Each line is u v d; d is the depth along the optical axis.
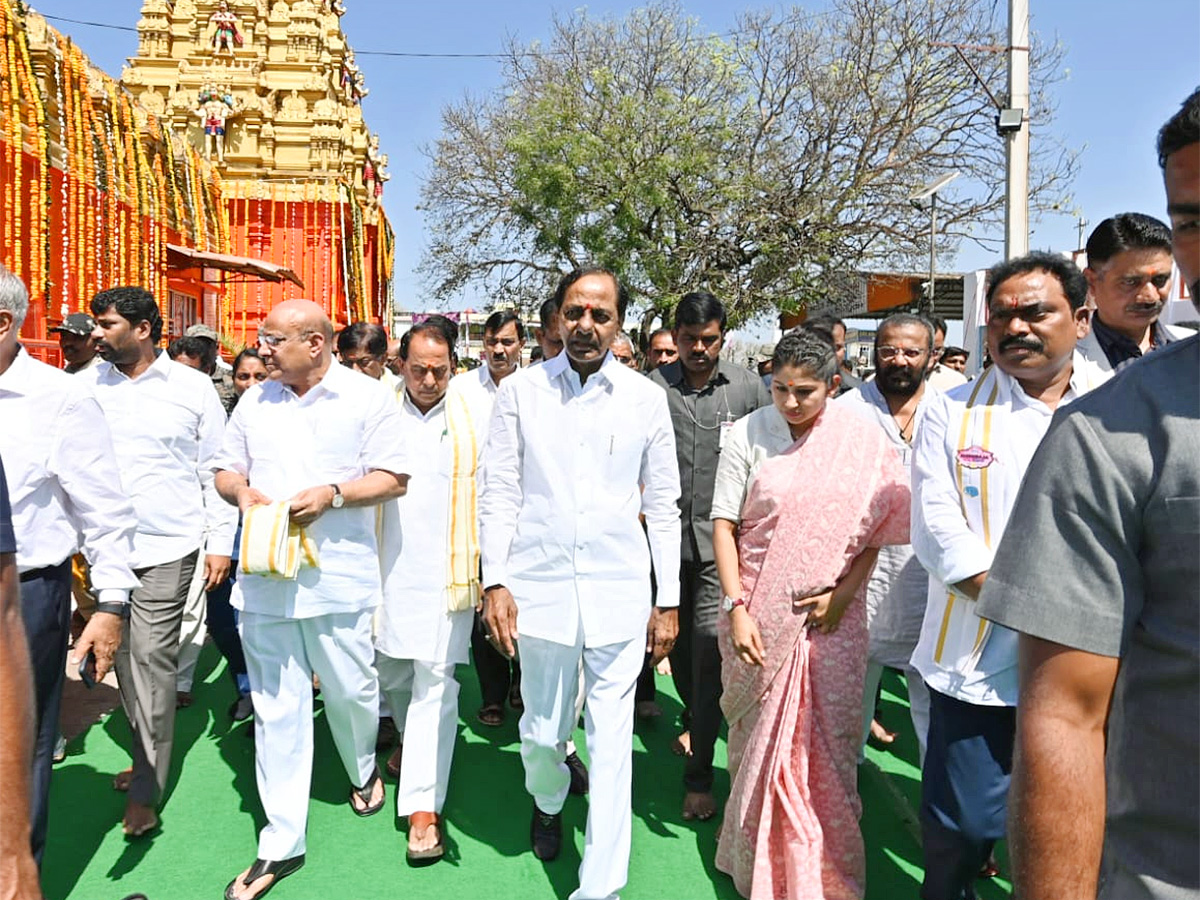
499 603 2.83
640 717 4.49
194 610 4.37
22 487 2.54
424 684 3.23
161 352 3.57
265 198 16.27
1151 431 1.12
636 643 2.83
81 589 4.89
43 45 8.06
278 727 2.97
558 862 3.10
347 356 5.00
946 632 2.49
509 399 2.92
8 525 1.51
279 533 2.78
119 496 2.80
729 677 2.98
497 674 4.36
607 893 2.70
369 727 3.33
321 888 2.91
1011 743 2.43
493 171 18.20
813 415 2.82
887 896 2.96
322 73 17.77
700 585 3.60
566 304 2.77
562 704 2.90
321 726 4.35
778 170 16.62
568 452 2.81
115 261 9.34
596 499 2.79
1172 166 1.15
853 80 16.39
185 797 3.51
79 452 2.69
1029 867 1.16
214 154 16.59
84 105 8.80
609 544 2.79
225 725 4.27
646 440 2.88
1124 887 1.15
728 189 15.64
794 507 2.79
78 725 4.24
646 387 2.91
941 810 2.48
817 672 2.76
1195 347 1.14
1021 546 1.20
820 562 2.74
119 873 2.98
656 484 2.92
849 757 2.81
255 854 3.12
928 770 2.56
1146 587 1.14
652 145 15.73
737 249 16.77
